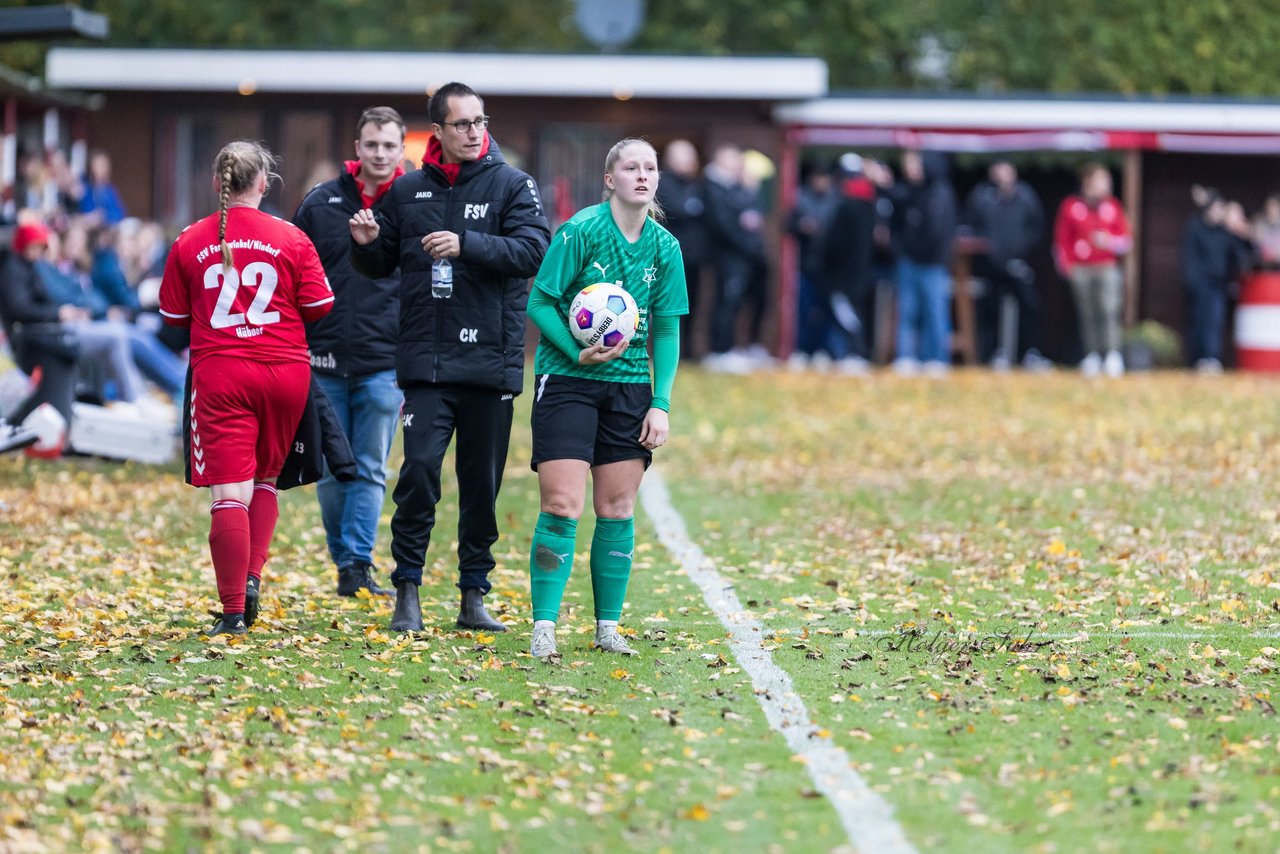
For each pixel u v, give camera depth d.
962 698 25.14
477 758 22.45
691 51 134.50
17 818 19.70
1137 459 54.66
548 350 28.41
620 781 21.58
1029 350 95.69
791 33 136.75
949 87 139.75
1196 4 134.62
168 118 94.56
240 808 20.44
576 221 28.09
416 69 93.62
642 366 28.69
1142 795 20.64
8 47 116.25
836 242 92.12
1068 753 22.42
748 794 21.09
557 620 31.44
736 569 36.91
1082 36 136.38
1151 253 102.06
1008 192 94.31
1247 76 134.75
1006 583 35.19
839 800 20.73
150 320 67.12
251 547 30.00
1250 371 96.56
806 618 31.50
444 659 27.81
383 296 33.31
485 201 29.31
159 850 19.02
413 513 29.88
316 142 95.38
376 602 32.75
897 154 98.38
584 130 95.81
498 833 19.77
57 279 54.66
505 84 94.00
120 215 83.50
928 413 69.69
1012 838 19.33
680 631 30.44
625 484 28.75
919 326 92.81
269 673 26.64
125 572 34.91
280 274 28.89
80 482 47.09
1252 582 34.66
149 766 21.92
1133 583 34.75
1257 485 48.53
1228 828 19.45
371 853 19.06
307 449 30.00
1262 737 23.00
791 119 96.12
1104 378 87.56
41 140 89.38
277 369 29.05
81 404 51.31
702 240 91.31
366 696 25.45
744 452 57.59
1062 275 101.50
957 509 45.09
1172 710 24.48
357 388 33.34
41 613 30.81
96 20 58.50
